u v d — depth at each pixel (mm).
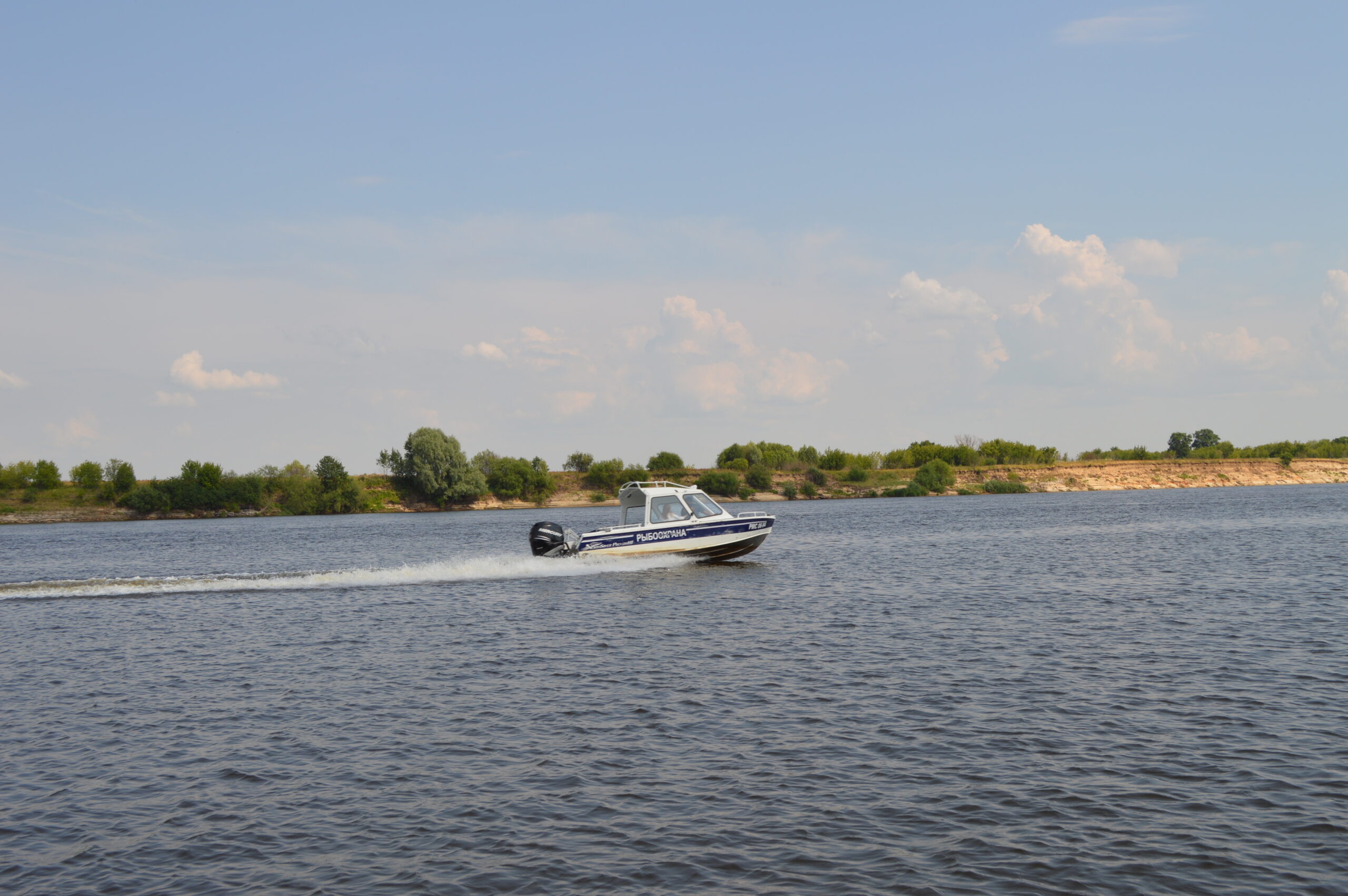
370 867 9305
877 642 20312
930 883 8680
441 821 10414
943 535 55906
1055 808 10367
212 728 14398
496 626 23453
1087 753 12195
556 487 129250
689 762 12203
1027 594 28047
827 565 37625
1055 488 143750
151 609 27656
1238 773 11273
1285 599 25469
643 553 34750
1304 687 15398
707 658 18859
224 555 54031
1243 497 106625
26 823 10609
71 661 20125
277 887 8930
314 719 14781
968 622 22938
